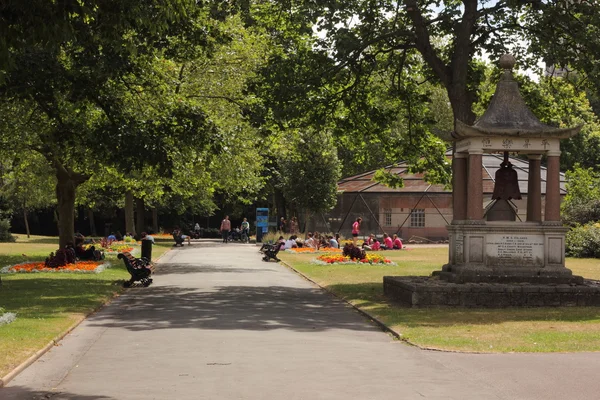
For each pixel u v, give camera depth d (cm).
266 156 4747
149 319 1519
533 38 2198
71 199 3092
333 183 5659
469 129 1833
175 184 3481
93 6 1267
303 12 2112
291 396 838
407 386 891
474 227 1844
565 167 6225
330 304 1841
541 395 842
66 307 1636
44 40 1154
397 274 2694
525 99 2419
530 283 1819
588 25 2011
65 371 996
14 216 7388
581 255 3838
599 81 1991
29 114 2472
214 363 1036
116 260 3334
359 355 1107
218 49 3108
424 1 2286
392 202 5616
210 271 2920
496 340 1237
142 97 2427
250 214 7775
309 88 2164
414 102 2541
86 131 2292
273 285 2341
